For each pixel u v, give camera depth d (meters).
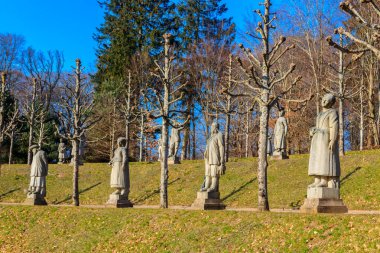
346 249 13.30
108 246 19.08
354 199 24.77
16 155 57.75
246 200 28.14
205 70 49.66
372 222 14.09
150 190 33.22
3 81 42.94
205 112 45.72
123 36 59.44
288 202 26.22
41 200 27.95
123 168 24.69
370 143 46.38
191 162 38.31
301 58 46.88
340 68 32.59
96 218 21.69
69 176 38.72
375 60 43.88
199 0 57.75
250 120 55.94
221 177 32.38
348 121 55.28
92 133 55.47
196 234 17.52
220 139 21.77
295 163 31.89
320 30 40.94
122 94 55.66
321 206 16.22
